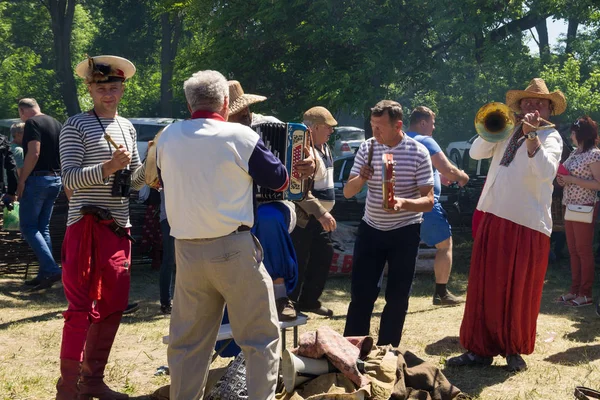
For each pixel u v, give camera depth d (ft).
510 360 16.60
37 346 19.29
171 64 48.75
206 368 12.19
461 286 28.40
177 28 104.58
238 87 15.25
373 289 16.80
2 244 29.25
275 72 43.06
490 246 16.30
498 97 52.21
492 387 15.38
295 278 15.31
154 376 16.43
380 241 16.61
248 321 11.76
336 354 13.43
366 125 44.91
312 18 40.14
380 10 40.83
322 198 20.17
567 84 50.31
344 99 39.40
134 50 122.83
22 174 26.35
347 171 42.88
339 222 35.60
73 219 14.19
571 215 24.18
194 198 11.43
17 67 114.01
